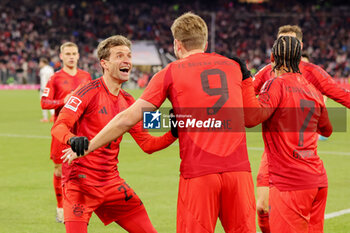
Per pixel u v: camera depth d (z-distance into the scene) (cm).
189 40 788
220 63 785
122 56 910
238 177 768
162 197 1602
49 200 1582
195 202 757
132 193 948
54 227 1313
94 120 923
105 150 917
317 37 11362
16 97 6856
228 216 777
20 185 1783
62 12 11725
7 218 1390
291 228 822
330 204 1504
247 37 11644
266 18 11988
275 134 834
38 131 3312
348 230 1252
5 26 10938
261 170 1102
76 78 1562
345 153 2416
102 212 964
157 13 12238
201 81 767
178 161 2231
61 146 1333
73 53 1549
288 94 829
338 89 965
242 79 801
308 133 840
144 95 775
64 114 885
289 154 824
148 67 10238
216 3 12688
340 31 11462
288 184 823
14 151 2516
